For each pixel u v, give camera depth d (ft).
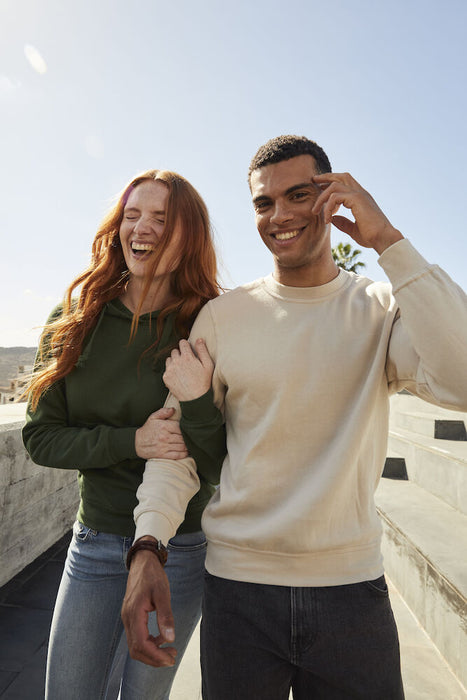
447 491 11.25
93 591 4.28
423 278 3.17
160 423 4.09
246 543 3.57
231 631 3.48
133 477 4.39
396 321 3.74
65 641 4.20
